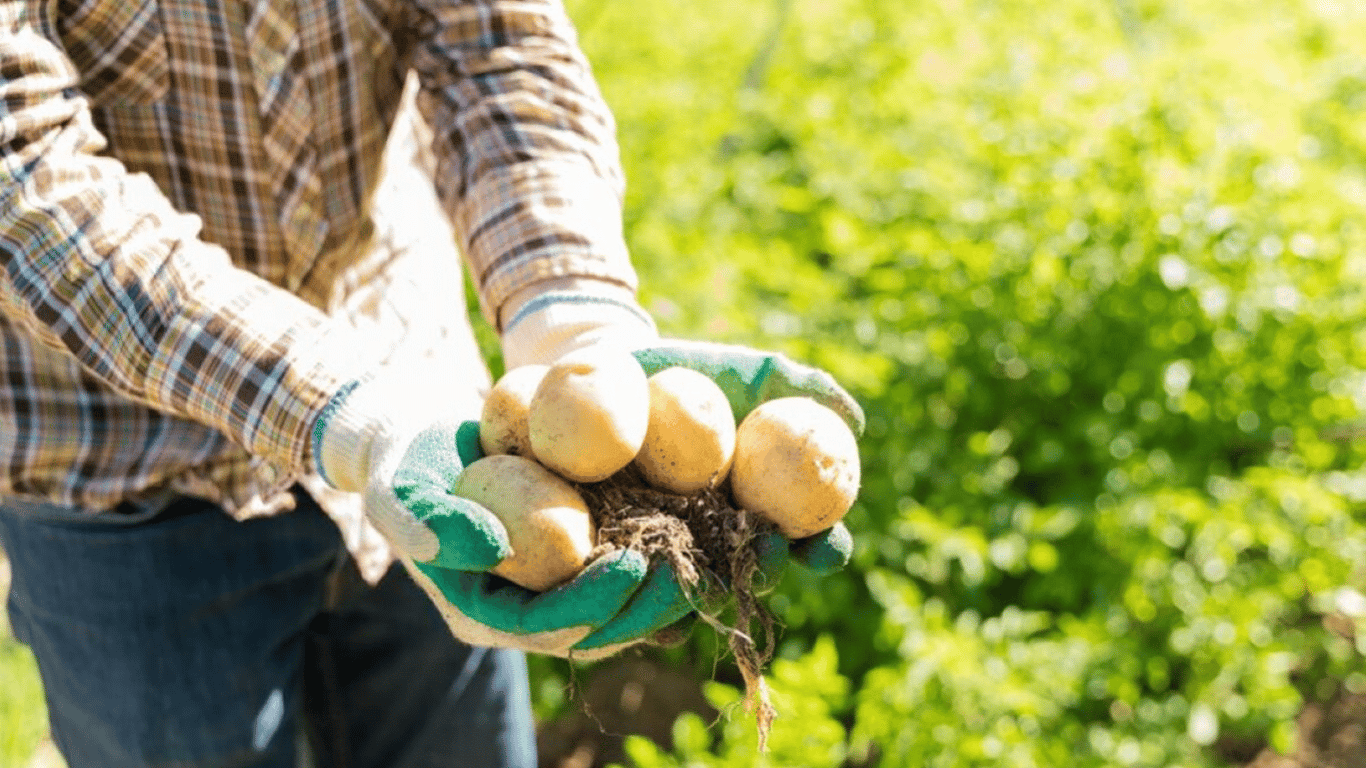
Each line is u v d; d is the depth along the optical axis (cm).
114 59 149
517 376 135
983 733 289
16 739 302
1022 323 368
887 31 574
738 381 142
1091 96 427
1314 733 359
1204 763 323
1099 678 317
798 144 477
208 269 137
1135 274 360
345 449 131
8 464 159
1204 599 338
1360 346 365
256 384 133
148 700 167
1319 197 392
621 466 130
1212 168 381
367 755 195
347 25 160
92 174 135
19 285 133
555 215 158
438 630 186
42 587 168
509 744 197
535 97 165
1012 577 370
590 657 133
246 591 170
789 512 131
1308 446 364
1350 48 548
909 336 372
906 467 358
